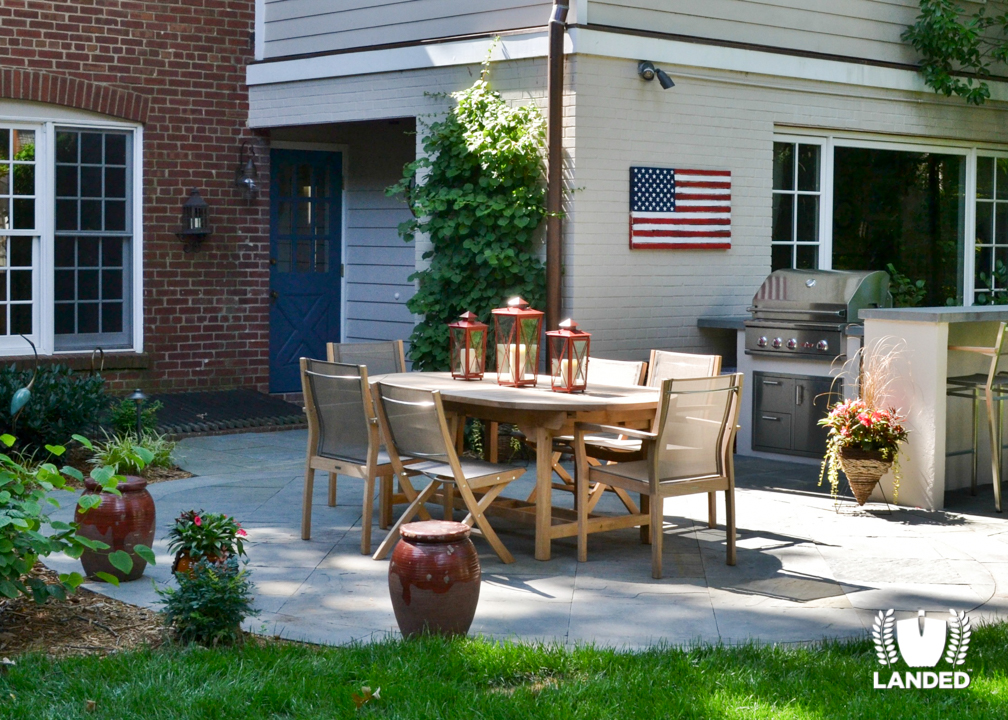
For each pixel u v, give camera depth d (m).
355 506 7.35
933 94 11.27
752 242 10.09
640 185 9.27
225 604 4.55
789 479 8.35
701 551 6.33
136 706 3.88
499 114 8.99
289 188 11.94
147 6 10.78
